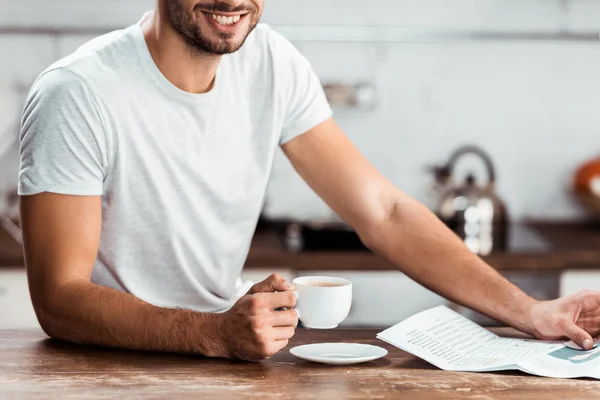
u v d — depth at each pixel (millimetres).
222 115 1973
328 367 1610
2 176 4129
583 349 1692
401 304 4027
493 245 3760
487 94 4305
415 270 1982
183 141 1927
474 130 4320
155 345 1654
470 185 4145
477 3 4273
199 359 1643
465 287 1897
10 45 4148
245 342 1594
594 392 1477
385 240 2031
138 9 4199
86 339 1697
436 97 4293
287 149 2137
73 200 1770
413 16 4270
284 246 3719
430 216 2027
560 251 3633
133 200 1911
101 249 1947
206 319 1647
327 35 4191
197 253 2012
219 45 1794
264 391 1455
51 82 1795
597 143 4340
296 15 4234
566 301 1762
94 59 1850
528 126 4324
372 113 4289
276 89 2051
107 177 1871
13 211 4109
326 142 2115
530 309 1793
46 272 1733
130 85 1855
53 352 1679
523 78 4301
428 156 4320
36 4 4160
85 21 4184
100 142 1812
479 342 1753
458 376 1563
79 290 1707
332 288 1668
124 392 1441
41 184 1748
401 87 4289
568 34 4219
